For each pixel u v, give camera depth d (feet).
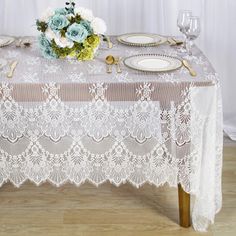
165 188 7.37
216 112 5.70
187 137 5.71
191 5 8.70
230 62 9.11
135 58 6.26
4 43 6.94
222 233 6.31
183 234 6.27
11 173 6.02
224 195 7.19
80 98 5.58
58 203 6.94
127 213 6.73
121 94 5.55
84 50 6.16
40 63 6.19
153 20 8.72
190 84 5.50
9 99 5.55
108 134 5.80
